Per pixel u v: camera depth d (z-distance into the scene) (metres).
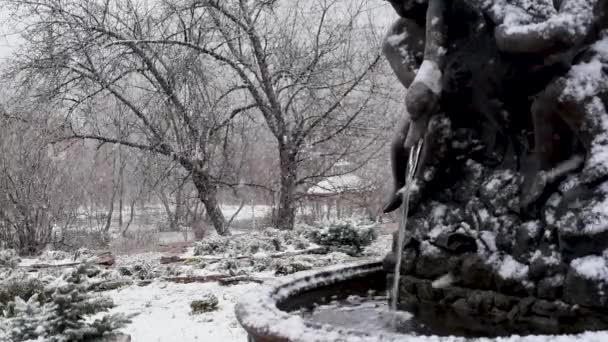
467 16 3.35
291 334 2.49
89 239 21.58
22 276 9.24
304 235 15.92
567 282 2.76
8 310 7.31
